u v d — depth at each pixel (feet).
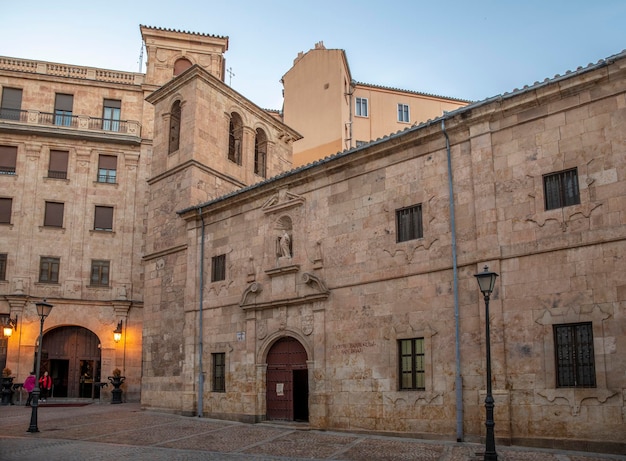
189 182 99.81
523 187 58.90
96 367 135.44
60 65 144.97
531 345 55.47
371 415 66.44
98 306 135.85
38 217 136.26
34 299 132.05
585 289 53.36
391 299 67.05
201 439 66.23
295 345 77.87
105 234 139.54
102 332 134.82
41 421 83.25
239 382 82.64
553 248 55.67
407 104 164.14
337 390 70.23
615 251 52.31
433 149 66.64
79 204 139.33
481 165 62.03
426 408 61.93
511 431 55.11
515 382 55.83
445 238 63.77
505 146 60.95
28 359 129.29
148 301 101.60
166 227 101.76
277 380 79.20
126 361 134.51
